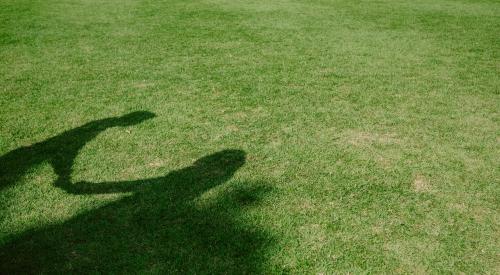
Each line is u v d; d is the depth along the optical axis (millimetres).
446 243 3127
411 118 5129
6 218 3305
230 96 5711
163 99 5586
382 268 2883
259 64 7055
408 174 3977
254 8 11719
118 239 3082
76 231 3164
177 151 4305
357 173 3975
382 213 3432
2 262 2871
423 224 3318
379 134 4727
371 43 8445
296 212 3420
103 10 11297
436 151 4395
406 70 6867
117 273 2783
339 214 3408
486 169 4086
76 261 2883
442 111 5340
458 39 8836
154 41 8445
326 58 7418
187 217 3318
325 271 2846
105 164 4055
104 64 7016
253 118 5059
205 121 4969
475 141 4609
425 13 11312
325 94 5809
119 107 5328
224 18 10516
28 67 6824
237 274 2791
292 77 6453
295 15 10914
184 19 10383
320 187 3752
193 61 7211
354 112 5262
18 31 9047
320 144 4488
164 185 3732
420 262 2947
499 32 9430
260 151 4328
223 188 3697
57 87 5988
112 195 3590
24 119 4977
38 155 4207
